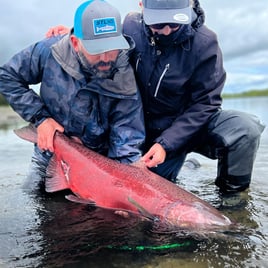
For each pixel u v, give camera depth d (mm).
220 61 1361
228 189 1438
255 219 1146
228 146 1376
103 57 1161
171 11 1211
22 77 1332
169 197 1108
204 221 1033
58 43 1281
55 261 907
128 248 968
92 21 1150
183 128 1371
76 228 1083
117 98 1308
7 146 2668
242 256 929
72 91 1302
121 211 1182
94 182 1232
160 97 1396
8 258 917
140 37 1328
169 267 886
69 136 1389
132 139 1343
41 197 1362
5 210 1234
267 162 1939
